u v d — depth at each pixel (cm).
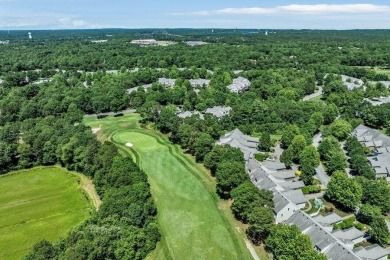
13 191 13800
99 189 12838
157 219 11338
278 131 18438
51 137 16488
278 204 10975
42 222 11638
